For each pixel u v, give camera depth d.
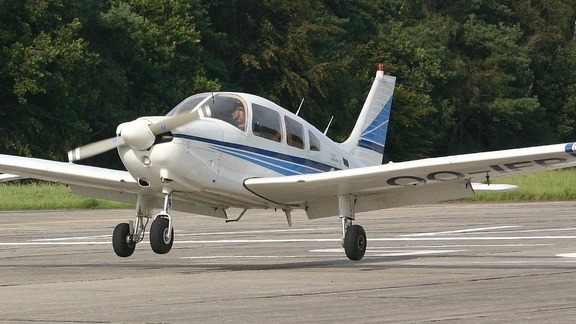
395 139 102.25
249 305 13.38
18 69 71.75
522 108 108.69
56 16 76.31
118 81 81.50
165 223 18.34
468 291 14.83
